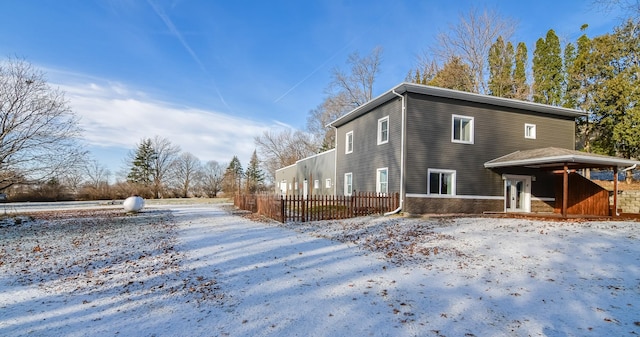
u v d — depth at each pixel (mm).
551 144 17734
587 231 9430
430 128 15320
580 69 24438
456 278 5477
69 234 10609
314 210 13977
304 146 54656
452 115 15758
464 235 9383
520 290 4859
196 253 7484
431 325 3680
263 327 3627
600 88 22781
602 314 4012
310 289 4945
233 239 9375
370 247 8133
